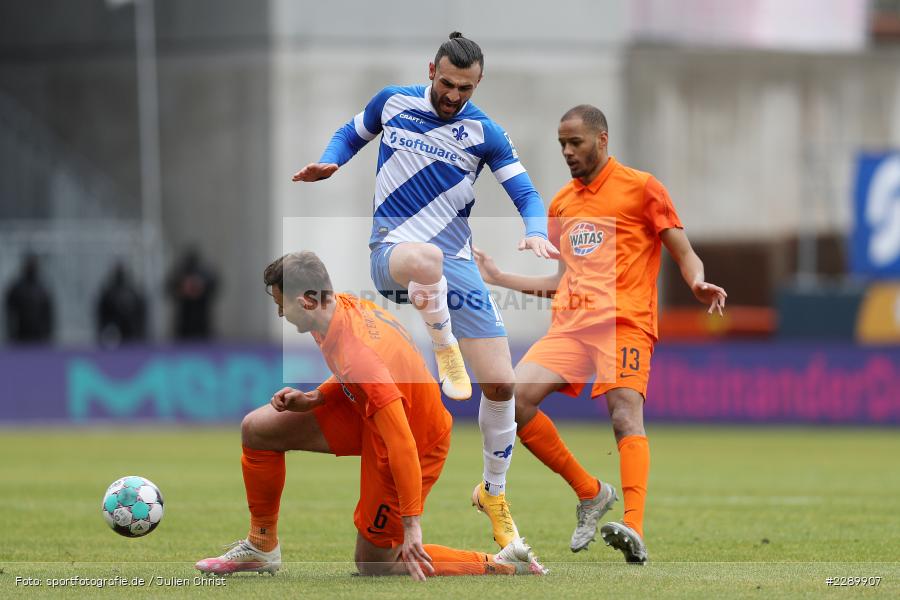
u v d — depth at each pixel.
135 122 83.88
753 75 91.38
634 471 21.58
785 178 91.88
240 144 81.56
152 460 45.34
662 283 87.56
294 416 19.45
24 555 22.88
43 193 83.38
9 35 86.56
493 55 82.31
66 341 73.38
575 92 83.38
